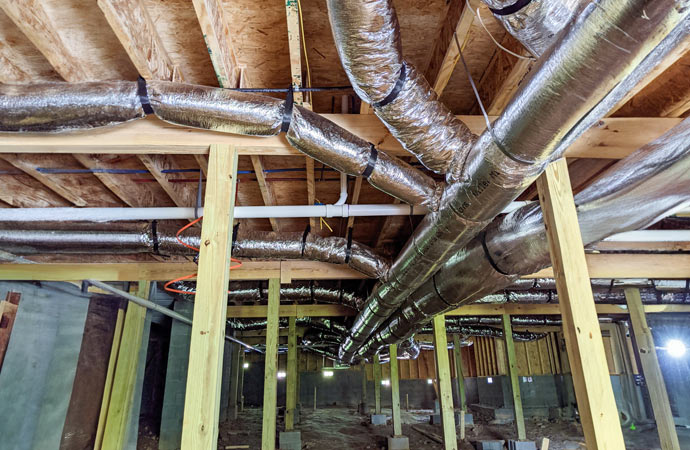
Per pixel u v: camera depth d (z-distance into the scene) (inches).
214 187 70.0
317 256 121.8
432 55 71.8
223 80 67.2
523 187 60.6
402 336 191.3
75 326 163.8
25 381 138.0
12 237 109.1
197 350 59.0
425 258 95.5
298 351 534.9
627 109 84.0
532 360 408.5
